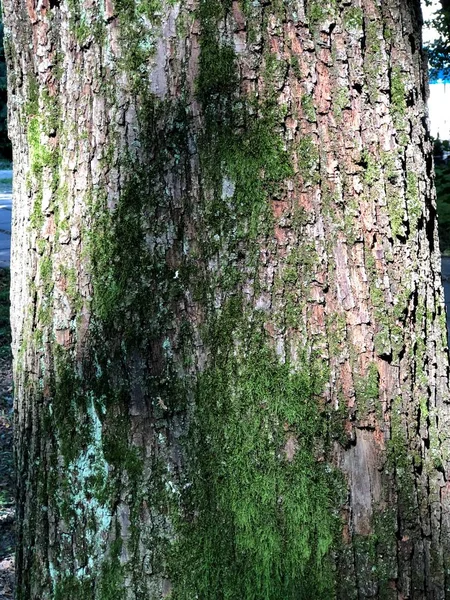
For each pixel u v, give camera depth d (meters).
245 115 1.50
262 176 1.51
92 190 1.58
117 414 1.58
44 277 1.66
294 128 1.51
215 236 1.52
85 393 1.61
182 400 1.55
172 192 1.53
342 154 1.54
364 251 1.57
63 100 1.60
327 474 1.55
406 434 1.61
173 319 1.54
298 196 1.52
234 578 1.56
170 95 1.51
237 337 1.53
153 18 1.50
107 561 1.60
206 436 1.55
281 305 1.53
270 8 1.49
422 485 1.63
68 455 1.64
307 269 1.53
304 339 1.54
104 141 1.56
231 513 1.55
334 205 1.54
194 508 1.56
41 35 1.60
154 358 1.56
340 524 1.56
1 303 7.82
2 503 3.95
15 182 1.80
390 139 1.59
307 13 1.50
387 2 1.60
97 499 1.61
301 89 1.51
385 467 1.58
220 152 1.51
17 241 1.79
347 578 1.56
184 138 1.52
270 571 1.55
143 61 1.52
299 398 1.54
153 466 1.57
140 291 1.55
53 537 1.67
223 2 1.48
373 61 1.57
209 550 1.56
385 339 1.58
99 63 1.54
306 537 1.55
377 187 1.58
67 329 1.63
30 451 1.73
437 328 1.73
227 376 1.54
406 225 1.62
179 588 1.56
